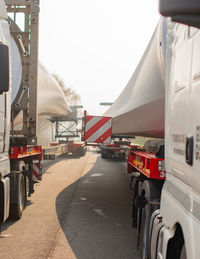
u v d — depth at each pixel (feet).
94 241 16.10
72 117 83.46
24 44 24.56
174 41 9.67
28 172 23.76
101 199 26.89
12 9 24.90
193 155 6.93
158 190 12.80
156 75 17.63
